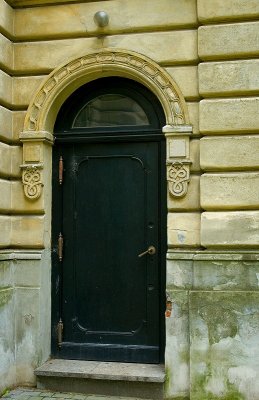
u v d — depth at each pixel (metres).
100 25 5.60
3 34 5.67
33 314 5.64
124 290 5.80
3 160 5.58
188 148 5.38
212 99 5.31
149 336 5.71
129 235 5.81
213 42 5.30
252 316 5.07
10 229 5.74
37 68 5.77
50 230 5.91
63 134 5.93
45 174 5.78
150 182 5.77
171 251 5.37
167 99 5.46
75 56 5.68
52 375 5.47
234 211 5.20
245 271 5.12
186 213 5.38
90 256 5.90
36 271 5.67
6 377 5.44
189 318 5.23
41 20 5.79
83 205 5.93
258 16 5.22
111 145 5.88
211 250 5.23
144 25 5.55
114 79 5.84
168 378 5.29
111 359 5.77
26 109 5.80
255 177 5.15
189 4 5.48
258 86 5.18
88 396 5.38
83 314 5.89
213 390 5.12
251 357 5.06
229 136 5.25
